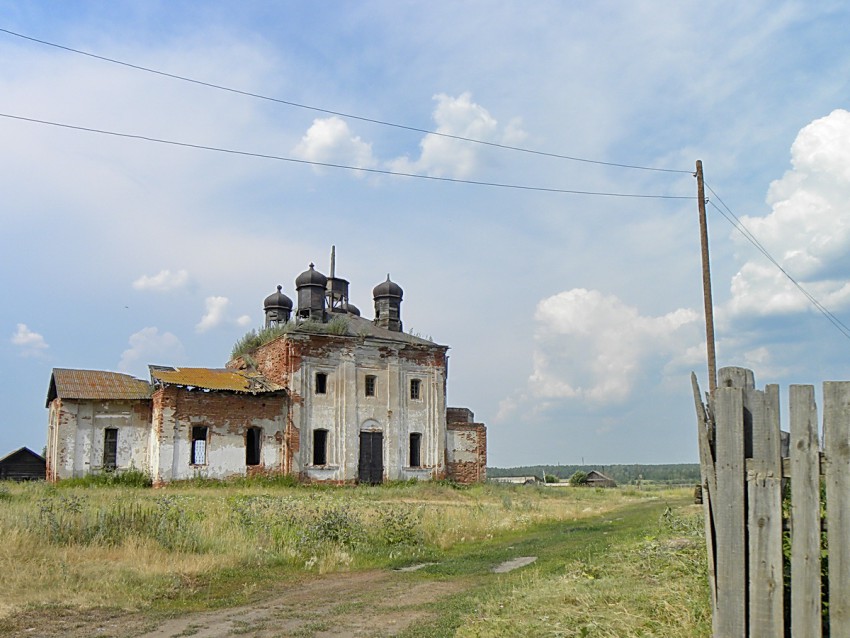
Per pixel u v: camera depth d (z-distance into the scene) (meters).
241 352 50.94
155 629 9.36
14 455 48.38
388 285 55.25
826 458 5.65
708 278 26.33
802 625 5.63
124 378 43.97
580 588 9.98
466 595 11.30
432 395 50.00
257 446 43.78
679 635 7.36
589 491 55.53
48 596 10.69
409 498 37.66
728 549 5.96
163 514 16.50
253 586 12.45
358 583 13.04
